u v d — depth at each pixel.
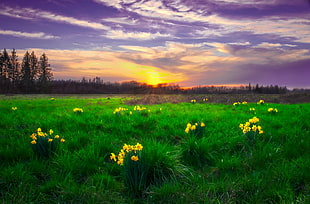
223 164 3.95
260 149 4.50
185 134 5.96
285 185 3.10
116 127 6.82
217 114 9.60
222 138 5.52
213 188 3.08
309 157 4.01
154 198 2.93
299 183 3.21
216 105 15.59
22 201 2.66
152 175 3.46
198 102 19.25
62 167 3.68
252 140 4.97
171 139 5.93
